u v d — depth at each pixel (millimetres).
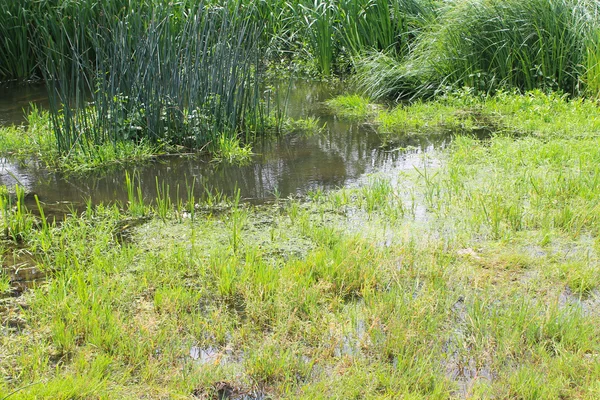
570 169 5668
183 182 5930
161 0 8398
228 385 2977
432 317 3408
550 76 8406
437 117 7902
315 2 10625
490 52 8750
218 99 6949
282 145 7113
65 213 5199
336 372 3020
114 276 3908
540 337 3230
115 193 5668
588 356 3090
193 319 3420
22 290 3854
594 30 8352
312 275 3895
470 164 6043
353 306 3572
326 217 4918
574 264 3965
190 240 4523
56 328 3246
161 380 2988
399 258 4094
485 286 3732
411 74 9070
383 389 2912
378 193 5188
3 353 3160
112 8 9547
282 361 3039
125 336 3205
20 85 10078
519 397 2832
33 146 6840
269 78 10625
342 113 8500
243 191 5664
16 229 4629
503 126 7484
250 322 3439
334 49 10781
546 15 8461
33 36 10148
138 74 6656
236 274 3900
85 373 2961
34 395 2777
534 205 4922
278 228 4727
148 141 6734
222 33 7074
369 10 10219
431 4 10336
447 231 4578
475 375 3014
